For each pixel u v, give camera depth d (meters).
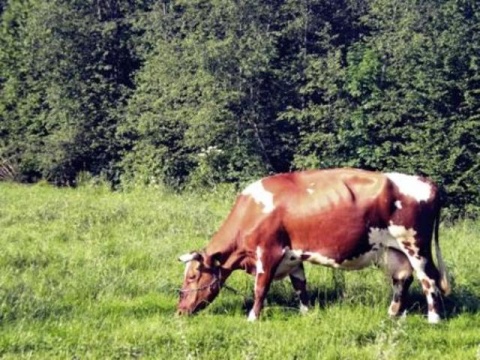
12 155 35.88
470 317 9.38
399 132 29.17
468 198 27.09
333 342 8.12
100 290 10.06
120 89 34.78
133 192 25.67
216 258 9.59
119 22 36.19
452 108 28.45
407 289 9.31
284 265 9.52
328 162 30.42
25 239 13.55
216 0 31.86
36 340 7.94
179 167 31.69
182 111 31.52
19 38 36.94
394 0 30.94
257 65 30.56
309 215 9.25
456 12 29.61
